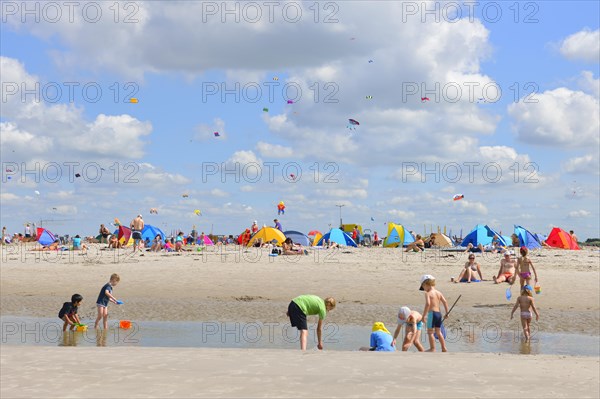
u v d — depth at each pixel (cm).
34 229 5047
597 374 707
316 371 691
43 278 2375
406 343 1172
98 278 2377
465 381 648
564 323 1548
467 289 2092
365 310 1753
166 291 2103
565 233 4081
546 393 598
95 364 727
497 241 3653
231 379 638
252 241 3866
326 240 4284
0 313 1722
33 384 609
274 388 596
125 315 1678
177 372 676
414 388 606
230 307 1805
